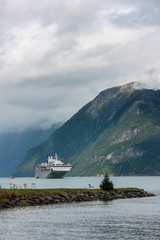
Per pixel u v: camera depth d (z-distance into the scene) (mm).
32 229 61688
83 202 105125
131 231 59688
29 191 103875
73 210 85938
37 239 54312
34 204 97000
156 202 106500
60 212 82125
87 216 76000
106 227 63250
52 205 96250
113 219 72062
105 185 127562
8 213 79875
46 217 74375
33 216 75750
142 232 58781
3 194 94500
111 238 54688
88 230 60688
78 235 56875
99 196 116500
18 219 71625
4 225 65250
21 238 55000
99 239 54125
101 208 90125
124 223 67312
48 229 61656
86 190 120500
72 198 108875
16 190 102000
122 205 97562
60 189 115250
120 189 132625
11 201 94250
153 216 76000
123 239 54031
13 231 60000
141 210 86062
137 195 129000
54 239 54281
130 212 82438
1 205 90125
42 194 103750
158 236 55844
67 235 56875
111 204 100062
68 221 69562
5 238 55094
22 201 95875
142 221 69438
